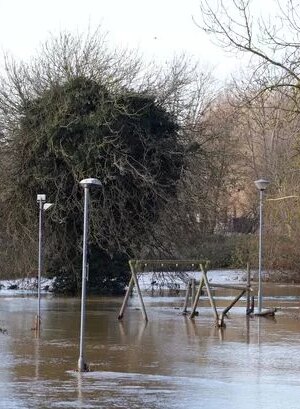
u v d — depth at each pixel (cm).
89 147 4341
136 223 4534
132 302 4194
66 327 3086
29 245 4547
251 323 3347
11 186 4488
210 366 2228
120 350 2516
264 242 5775
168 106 4666
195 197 4841
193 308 3516
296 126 3284
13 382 1936
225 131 5409
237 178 7300
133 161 4484
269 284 5850
